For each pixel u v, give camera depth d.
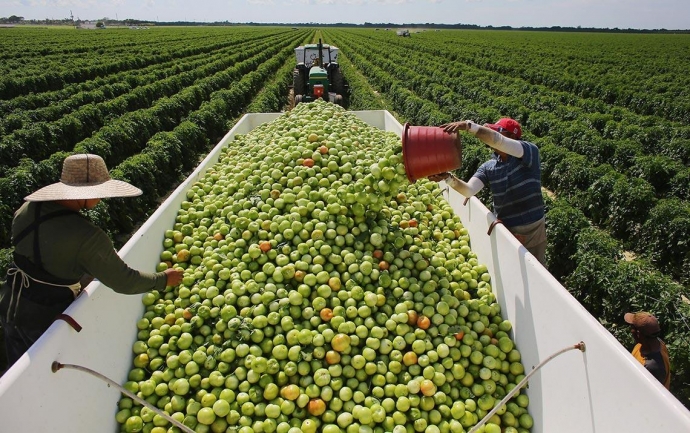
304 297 5.04
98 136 14.84
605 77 33.19
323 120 8.60
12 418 2.87
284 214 6.13
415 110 21.72
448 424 4.24
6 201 10.51
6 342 4.29
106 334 4.26
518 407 4.50
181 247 6.10
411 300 5.09
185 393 4.39
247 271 5.32
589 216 12.68
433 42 79.31
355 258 5.41
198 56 46.41
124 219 10.88
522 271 4.82
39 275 3.87
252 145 8.80
